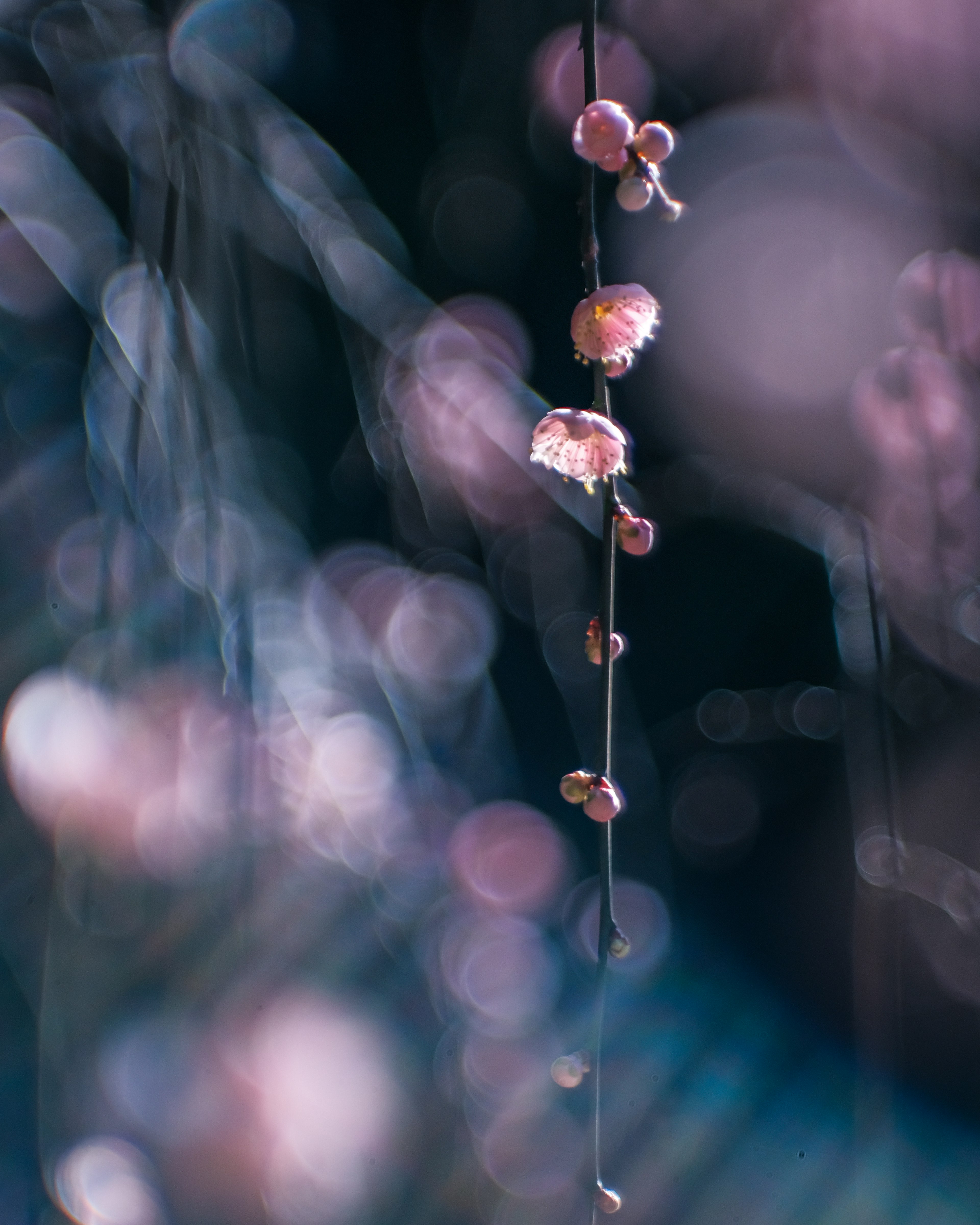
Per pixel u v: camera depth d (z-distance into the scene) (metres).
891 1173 1.19
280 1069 1.10
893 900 1.23
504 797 1.35
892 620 1.30
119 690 1.10
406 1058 1.15
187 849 1.10
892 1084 1.20
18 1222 1.06
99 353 1.13
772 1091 1.36
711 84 1.52
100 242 1.14
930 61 1.27
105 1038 1.08
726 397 1.51
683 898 1.52
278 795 1.13
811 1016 1.41
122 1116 1.07
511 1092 1.19
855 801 1.28
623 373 1.00
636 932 1.42
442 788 1.22
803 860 1.50
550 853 1.40
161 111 1.15
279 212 1.20
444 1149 1.15
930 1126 1.28
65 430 1.13
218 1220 1.08
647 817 1.48
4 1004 1.07
